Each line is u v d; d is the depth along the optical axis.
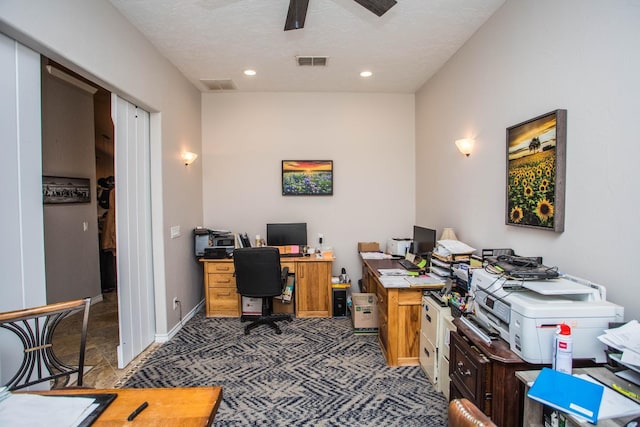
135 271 2.71
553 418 1.17
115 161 2.45
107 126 4.93
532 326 1.34
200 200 4.08
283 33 2.66
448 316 2.12
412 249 3.51
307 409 2.06
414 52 3.04
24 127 1.66
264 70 3.44
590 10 1.55
